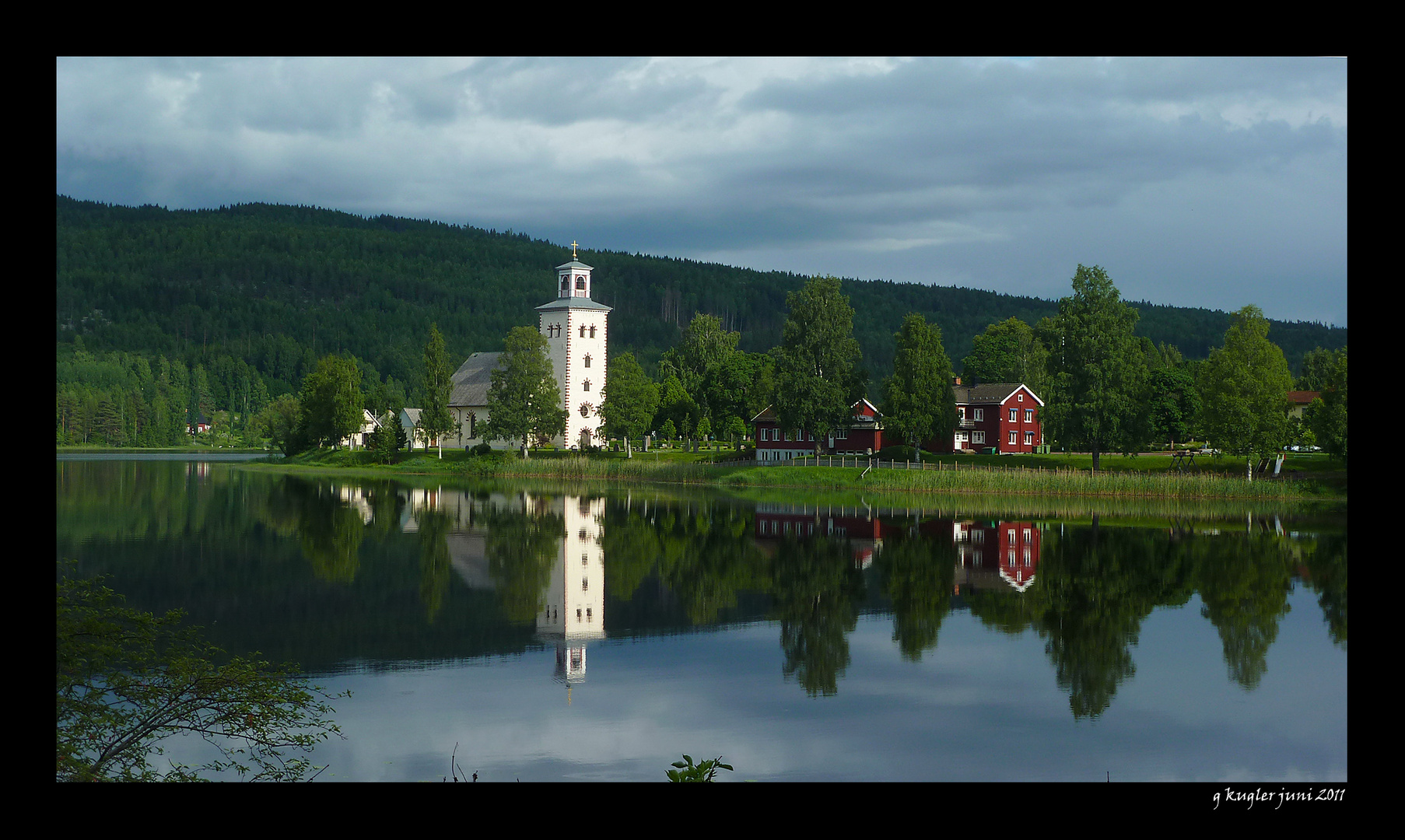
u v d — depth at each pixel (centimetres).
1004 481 9738
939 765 2545
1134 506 8569
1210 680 3338
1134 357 10712
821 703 3059
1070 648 3756
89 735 1958
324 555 5850
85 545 6128
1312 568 5422
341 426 15050
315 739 2666
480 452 14000
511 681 3275
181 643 3250
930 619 4234
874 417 12825
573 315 14512
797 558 5806
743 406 15262
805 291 11969
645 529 7125
